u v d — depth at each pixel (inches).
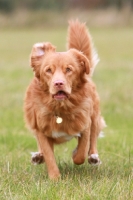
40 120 342.0
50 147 349.7
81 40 404.8
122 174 339.9
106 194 278.8
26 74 1075.9
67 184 306.2
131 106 660.7
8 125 564.1
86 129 350.9
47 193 281.6
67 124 343.3
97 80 932.6
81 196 276.4
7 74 1079.0
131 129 538.9
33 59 343.3
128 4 3555.6
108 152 414.9
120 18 3102.9
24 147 464.8
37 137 361.4
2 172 348.5
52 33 2699.3
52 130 344.2
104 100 699.4
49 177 334.0
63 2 4028.1
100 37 2439.7
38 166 375.6
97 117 386.6
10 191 289.6
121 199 269.1
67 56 330.6
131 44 2014.0
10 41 2298.2
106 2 4050.2
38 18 3257.9
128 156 408.5
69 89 319.6
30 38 2409.0
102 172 348.5
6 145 468.8
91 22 3112.7
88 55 403.5
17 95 765.3
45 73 328.2
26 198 274.8
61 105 332.2
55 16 3245.6
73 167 367.2
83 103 341.7
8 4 3676.2
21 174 342.0
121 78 962.1
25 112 358.9
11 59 1488.7
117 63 1290.6
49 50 342.6
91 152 381.7
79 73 335.0
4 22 3257.9
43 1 3882.9
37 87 341.1
